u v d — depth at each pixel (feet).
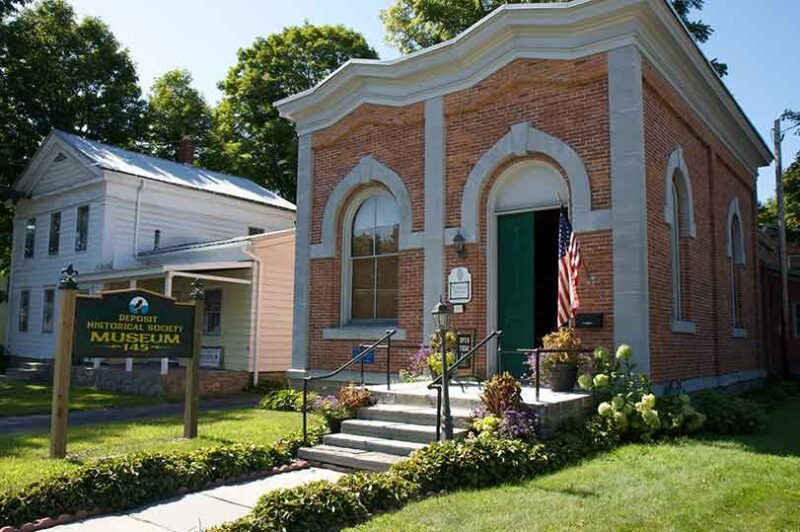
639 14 35.73
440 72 43.29
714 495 20.89
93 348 30.32
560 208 38.65
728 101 49.78
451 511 20.43
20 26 96.99
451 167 42.37
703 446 29.07
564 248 36.22
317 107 50.03
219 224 87.40
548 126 38.40
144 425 38.06
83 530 20.93
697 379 41.65
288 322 68.23
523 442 26.61
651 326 34.81
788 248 106.63
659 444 29.71
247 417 41.32
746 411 33.81
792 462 25.54
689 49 40.91
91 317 30.37
